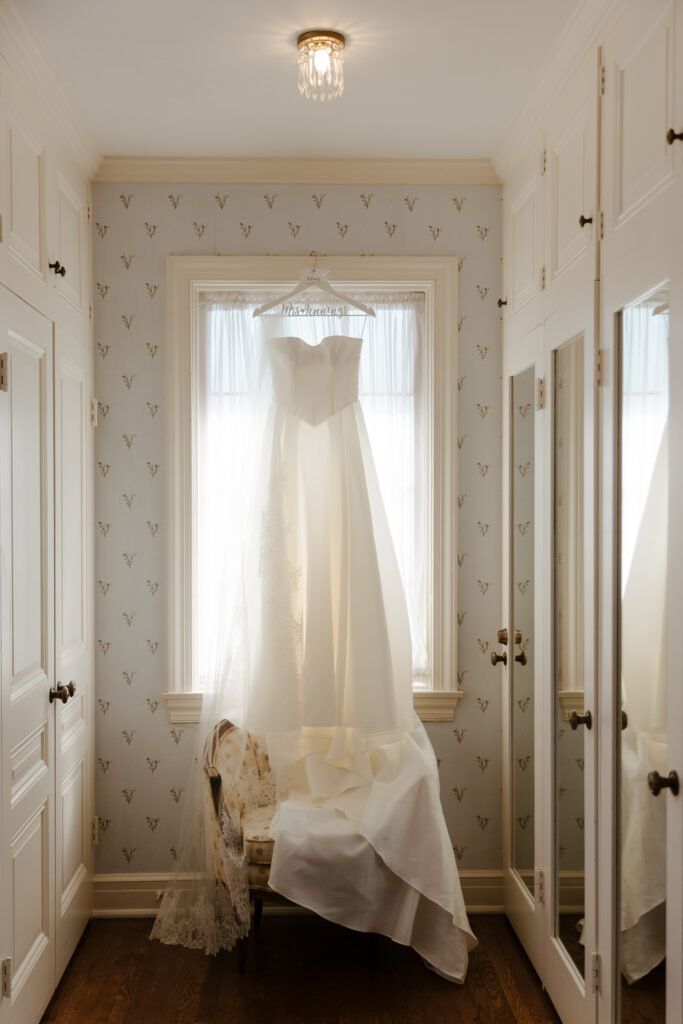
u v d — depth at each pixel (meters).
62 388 2.72
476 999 2.59
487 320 3.23
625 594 1.94
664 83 1.71
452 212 3.21
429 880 2.53
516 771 3.01
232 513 2.84
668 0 1.68
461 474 3.24
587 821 2.19
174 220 3.18
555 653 2.51
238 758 2.79
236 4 2.11
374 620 2.74
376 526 2.90
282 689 2.69
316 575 2.78
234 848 2.59
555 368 2.52
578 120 2.27
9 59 2.17
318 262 3.17
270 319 2.87
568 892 2.37
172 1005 2.56
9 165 2.18
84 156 2.96
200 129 2.88
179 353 3.17
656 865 1.73
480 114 2.77
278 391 2.82
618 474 1.99
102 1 2.08
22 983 2.25
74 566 2.88
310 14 2.16
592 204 2.14
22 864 2.26
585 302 2.19
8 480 2.13
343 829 2.57
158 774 3.20
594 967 2.12
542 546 2.63
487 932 3.04
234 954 2.87
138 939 2.98
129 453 3.18
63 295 2.72
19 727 2.23
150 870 3.20
